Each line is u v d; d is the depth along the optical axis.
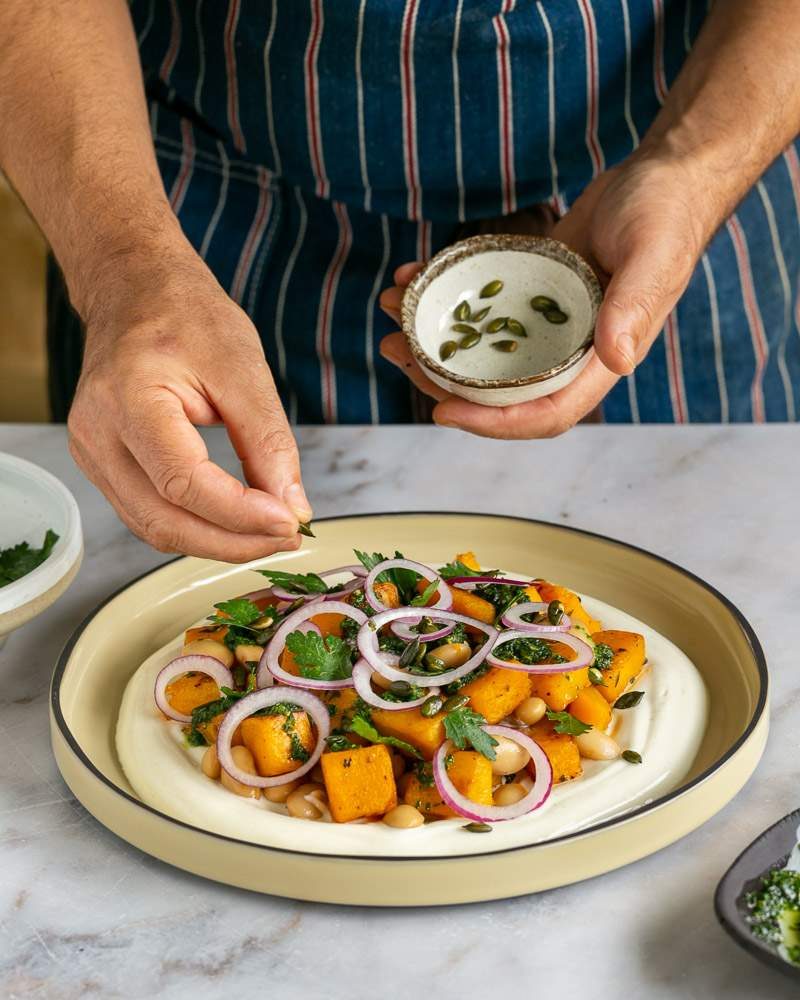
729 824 0.64
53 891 0.62
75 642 0.72
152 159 0.81
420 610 0.68
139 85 0.87
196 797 0.65
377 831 0.63
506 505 0.89
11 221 2.05
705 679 0.72
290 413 1.03
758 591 0.80
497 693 0.65
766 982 0.57
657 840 0.61
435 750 0.64
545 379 0.73
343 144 0.94
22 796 0.67
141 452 0.65
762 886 0.57
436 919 0.60
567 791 0.64
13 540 0.77
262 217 1.00
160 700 0.69
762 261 1.04
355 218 0.99
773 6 0.89
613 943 0.59
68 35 0.84
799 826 0.59
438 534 0.81
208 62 0.96
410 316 0.78
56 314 1.10
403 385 1.01
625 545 0.78
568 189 0.97
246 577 0.80
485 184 0.95
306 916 0.61
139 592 0.77
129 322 0.69
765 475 0.91
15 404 1.89
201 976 0.58
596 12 0.92
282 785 0.65
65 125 0.81
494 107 0.93
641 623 0.74
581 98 0.94
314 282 1.00
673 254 0.77
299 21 0.91
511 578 0.75
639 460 0.93
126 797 0.62
